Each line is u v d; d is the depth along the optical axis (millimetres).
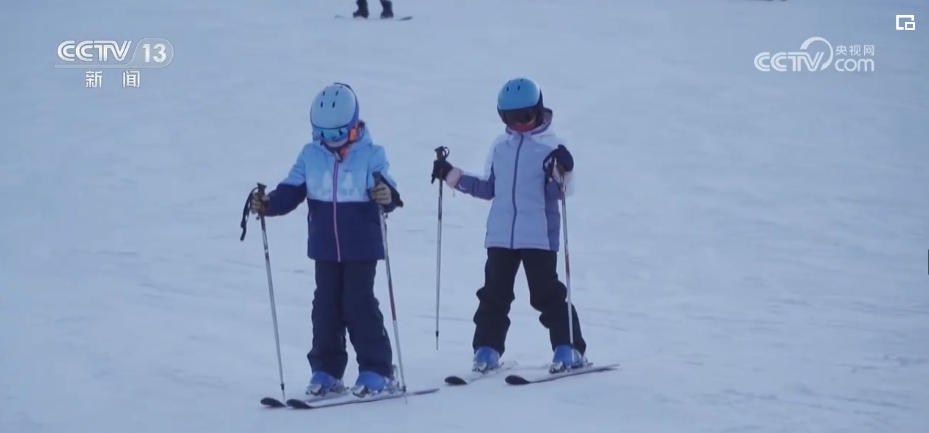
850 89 25984
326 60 28344
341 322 7590
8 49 29938
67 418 7023
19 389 7746
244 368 8531
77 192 17125
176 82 25891
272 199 7430
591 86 25422
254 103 23656
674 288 12078
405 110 22688
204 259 13281
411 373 8375
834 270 12922
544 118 8383
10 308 10570
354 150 7441
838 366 8383
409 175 17797
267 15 36500
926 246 14273
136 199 16688
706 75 27016
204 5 38406
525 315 10883
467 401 7316
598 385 7711
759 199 16719
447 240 14430
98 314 10383
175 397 7574
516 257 8336
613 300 11500
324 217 7418
